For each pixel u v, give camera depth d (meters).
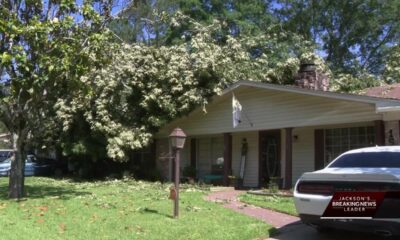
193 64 20.98
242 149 20.83
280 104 17.72
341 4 37.38
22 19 13.90
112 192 16.08
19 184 14.66
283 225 10.30
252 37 28.17
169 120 21.53
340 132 17.58
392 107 13.37
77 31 13.58
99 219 10.58
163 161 23.97
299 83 20.23
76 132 23.09
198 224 10.09
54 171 28.62
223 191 17.62
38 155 31.80
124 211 11.66
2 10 12.73
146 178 23.38
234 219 10.74
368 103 14.29
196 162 23.47
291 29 38.75
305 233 9.58
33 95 13.87
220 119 20.28
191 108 20.77
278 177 18.91
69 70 13.15
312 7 38.34
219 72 20.59
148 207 12.30
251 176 20.45
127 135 21.42
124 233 9.23
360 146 16.91
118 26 31.78
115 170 24.06
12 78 12.91
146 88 21.64
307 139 18.66
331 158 17.78
